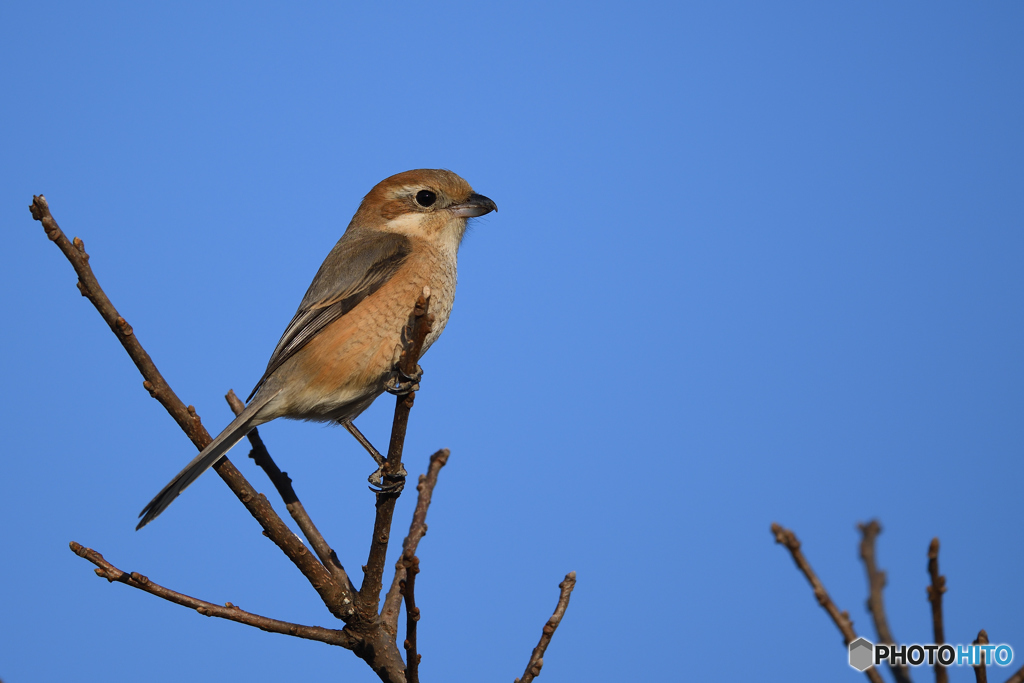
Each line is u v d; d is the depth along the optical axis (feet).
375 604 26.20
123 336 26.91
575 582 25.76
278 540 26.07
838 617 15.34
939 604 15.21
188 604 24.40
